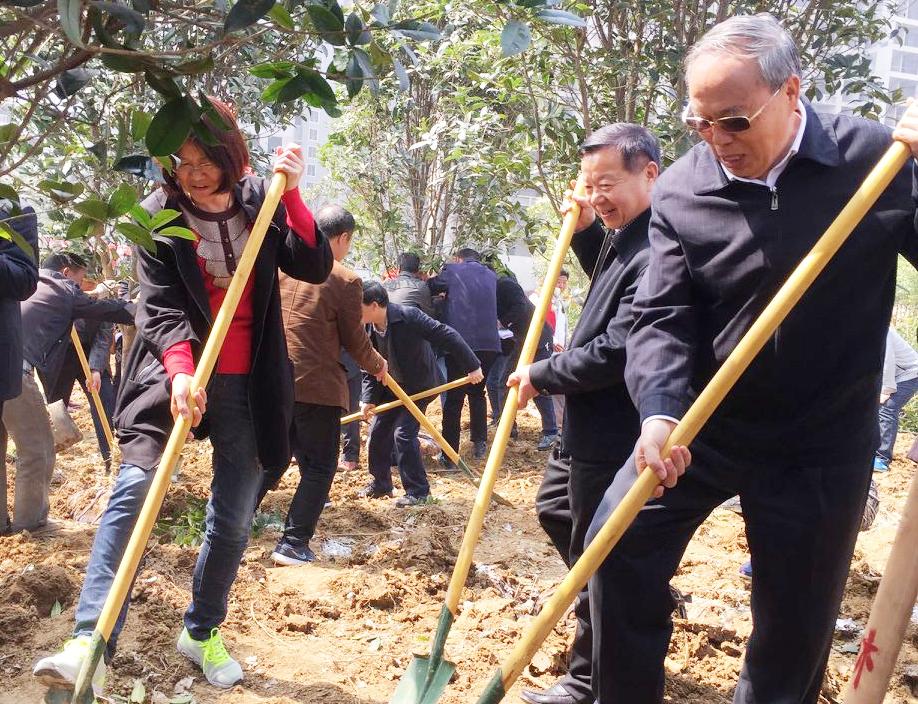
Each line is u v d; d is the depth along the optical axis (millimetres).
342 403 5246
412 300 8211
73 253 6559
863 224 2518
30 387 5527
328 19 2160
